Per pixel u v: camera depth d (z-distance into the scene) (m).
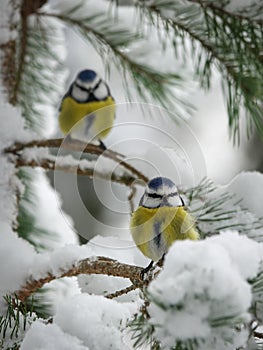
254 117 4.80
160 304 2.60
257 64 4.59
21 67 5.50
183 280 2.60
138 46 5.34
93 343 3.77
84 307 3.93
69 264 4.30
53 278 4.36
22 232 5.78
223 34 4.64
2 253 4.52
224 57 4.73
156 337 2.96
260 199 4.92
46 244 5.86
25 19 5.33
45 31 5.62
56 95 6.09
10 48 5.37
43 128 6.16
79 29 5.23
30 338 3.74
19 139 5.21
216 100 9.79
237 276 2.63
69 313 3.90
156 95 5.34
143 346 3.68
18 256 4.51
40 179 6.17
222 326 2.65
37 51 5.69
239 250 2.84
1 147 5.18
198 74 4.83
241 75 4.68
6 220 5.16
